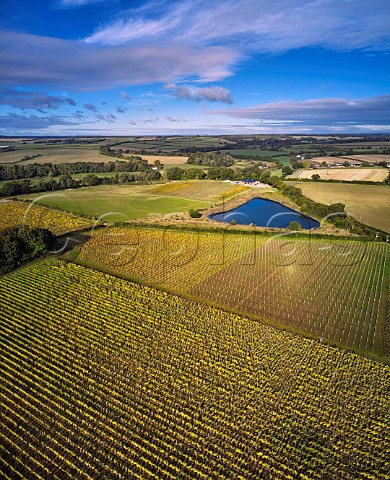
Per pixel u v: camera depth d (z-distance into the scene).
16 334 39.78
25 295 48.78
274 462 25.53
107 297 48.66
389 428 28.44
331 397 31.38
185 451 26.25
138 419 28.84
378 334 41.06
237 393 31.69
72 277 54.66
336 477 24.62
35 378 33.25
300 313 45.56
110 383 32.72
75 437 27.17
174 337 39.78
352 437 27.56
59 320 42.88
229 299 49.00
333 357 36.81
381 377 34.03
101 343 38.62
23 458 25.52
